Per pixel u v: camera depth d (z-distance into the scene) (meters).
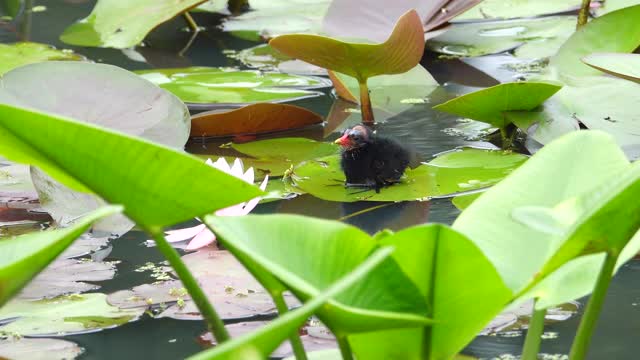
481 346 1.96
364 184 2.35
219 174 1.46
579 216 1.53
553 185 1.86
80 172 1.52
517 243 1.78
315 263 1.54
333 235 1.56
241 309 2.03
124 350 1.97
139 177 1.48
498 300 1.51
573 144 1.88
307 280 1.52
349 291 1.52
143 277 2.12
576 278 1.72
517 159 2.42
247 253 1.44
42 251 1.39
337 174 2.40
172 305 2.05
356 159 2.34
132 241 2.22
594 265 1.75
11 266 1.37
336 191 2.34
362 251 1.53
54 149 1.49
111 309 2.05
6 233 2.23
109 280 2.12
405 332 1.58
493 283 1.48
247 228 1.55
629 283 2.07
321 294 1.29
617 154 1.87
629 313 2.01
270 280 1.62
